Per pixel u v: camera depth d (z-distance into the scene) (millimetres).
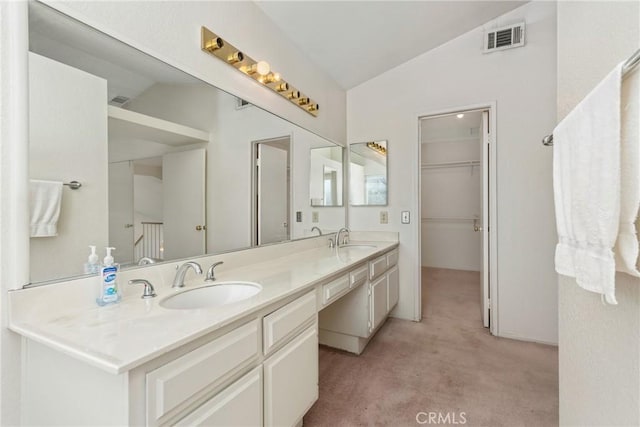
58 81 987
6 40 873
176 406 776
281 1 1831
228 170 1694
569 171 908
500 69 2496
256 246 1897
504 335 2508
